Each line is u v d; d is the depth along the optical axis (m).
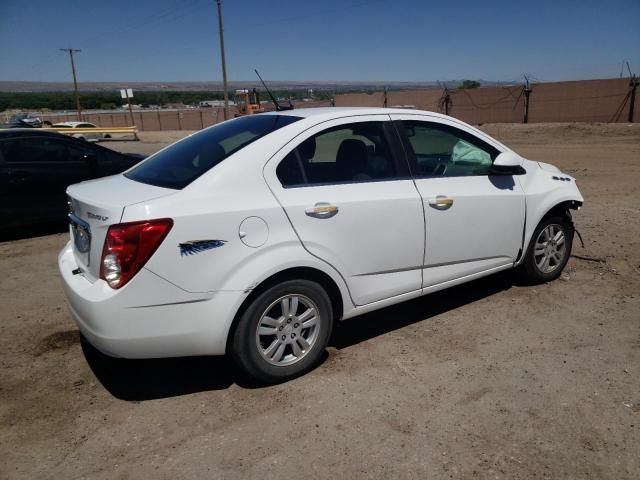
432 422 2.90
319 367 3.51
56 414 3.05
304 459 2.63
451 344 3.80
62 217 7.43
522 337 3.87
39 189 7.16
